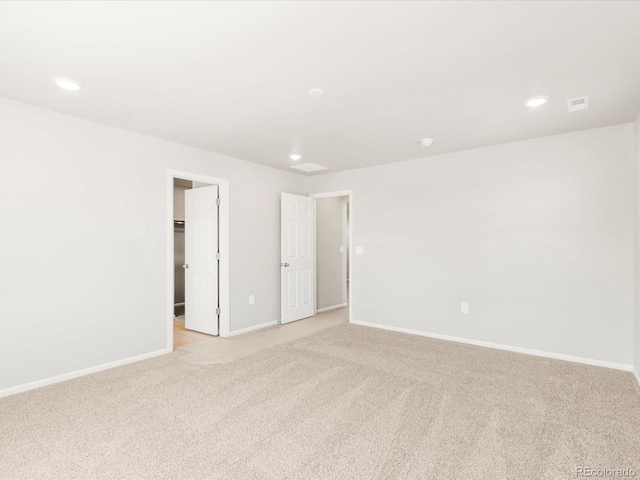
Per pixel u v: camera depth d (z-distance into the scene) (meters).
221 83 2.37
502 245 3.81
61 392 2.71
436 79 2.31
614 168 3.22
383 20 1.70
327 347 3.88
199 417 2.32
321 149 4.02
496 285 3.85
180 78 2.30
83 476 1.73
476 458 1.88
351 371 3.14
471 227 4.02
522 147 3.68
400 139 3.62
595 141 3.30
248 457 1.89
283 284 5.05
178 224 6.28
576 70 2.18
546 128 3.29
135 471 1.77
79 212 3.05
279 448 1.97
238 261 4.51
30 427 2.19
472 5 1.59
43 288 2.84
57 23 1.71
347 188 5.14
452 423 2.24
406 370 3.16
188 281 4.76
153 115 2.97
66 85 2.39
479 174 3.96
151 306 3.57
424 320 4.38
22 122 2.73
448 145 3.85
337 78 2.30
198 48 1.95
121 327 3.33
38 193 2.81
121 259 3.33
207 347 3.91
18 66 2.13
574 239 3.41
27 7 1.58
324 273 6.05
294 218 5.22
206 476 1.73
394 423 2.24
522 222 3.69
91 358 3.12
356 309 5.02
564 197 3.46
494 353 3.65
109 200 3.25
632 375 3.04
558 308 3.49
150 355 3.56
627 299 3.16
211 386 2.82
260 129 3.31
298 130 3.34
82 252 3.07
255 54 2.01
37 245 2.81
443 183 4.22
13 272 2.69
